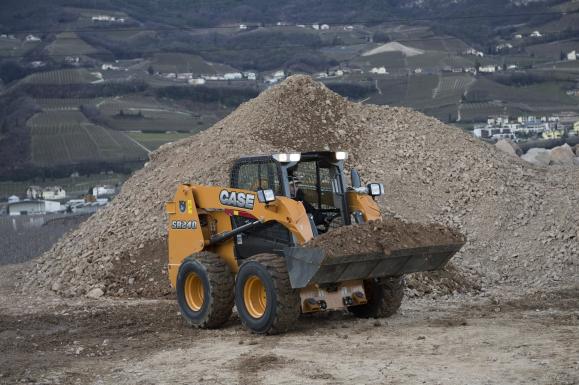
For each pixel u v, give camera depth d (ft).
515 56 520.01
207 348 38.01
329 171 43.42
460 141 75.51
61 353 38.73
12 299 58.59
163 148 79.46
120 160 332.80
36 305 54.08
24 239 150.51
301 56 549.95
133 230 63.82
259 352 36.29
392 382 30.25
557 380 29.40
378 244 38.73
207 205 44.70
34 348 40.11
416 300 51.01
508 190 68.90
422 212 66.18
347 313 45.52
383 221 40.09
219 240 44.16
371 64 521.65
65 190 292.81
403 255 39.27
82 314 48.93
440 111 379.96
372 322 42.34
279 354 35.63
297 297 39.17
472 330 39.06
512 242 62.80
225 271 42.52
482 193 68.28
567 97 403.34
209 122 404.77
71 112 398.21
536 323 40.68
